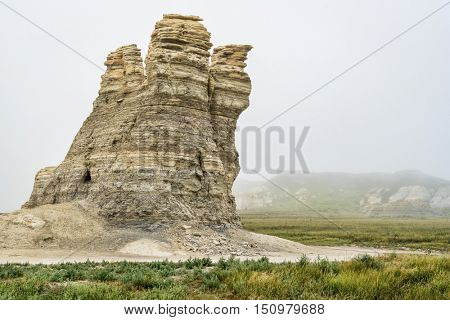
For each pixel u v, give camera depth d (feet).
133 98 168.04
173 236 140.77
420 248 195.72
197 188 156.66
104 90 181.88
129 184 151.12
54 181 179.42
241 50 182.70
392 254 92.89
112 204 150.20
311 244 212.64
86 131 178.70
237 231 161.07
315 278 65.51
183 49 163.63
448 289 58.23
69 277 74.38
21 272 78.84
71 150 181.27
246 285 60.03
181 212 149.07
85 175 168.35
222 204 163.12
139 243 134.21
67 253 127.03
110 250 131.54
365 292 56.75
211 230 152.66
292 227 372.58
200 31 167.53
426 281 64.18
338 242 225.35
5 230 135.95
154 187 149.59
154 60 161.38
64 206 151.33
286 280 61.05
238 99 179.11
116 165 156.76
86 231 140.97
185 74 162.30
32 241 133.69
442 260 76.84
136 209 146.72
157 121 156.56
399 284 60.64
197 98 164.45
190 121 161.17
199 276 71.26
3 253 123.54
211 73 177.78
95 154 166.81
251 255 137.49
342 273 65.10
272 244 158.71
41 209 147.23
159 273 77.66
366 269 69.77
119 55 183.93
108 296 54.65
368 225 417.28
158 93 159.33
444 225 424.05
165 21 165.99
